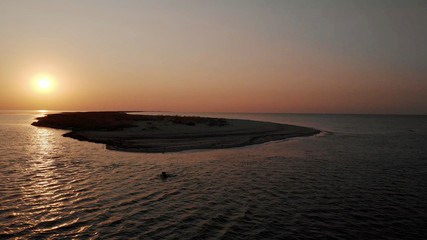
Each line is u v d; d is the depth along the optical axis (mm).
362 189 15406
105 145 30453
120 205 12320
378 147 33625
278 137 42500
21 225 10164
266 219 11086
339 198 13797
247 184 15906
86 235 9516
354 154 27625
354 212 12000
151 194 13891
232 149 29391
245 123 64250
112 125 46406
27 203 12305
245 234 9758
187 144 31469
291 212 11859
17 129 54812
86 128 45344
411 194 14672
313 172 19250
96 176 17078
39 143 31984
